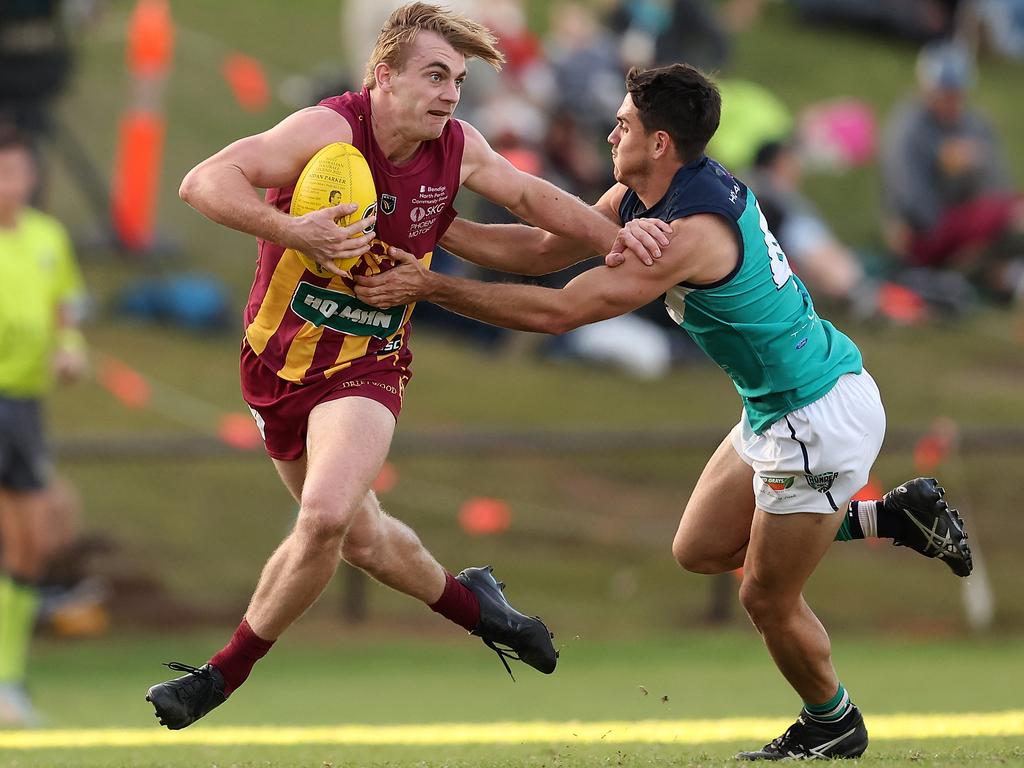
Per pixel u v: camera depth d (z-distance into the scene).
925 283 56.44
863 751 18.38
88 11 52.28
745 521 18.28
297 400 17.61
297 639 36.34
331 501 16.45
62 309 30.17
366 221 16.78
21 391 28.73
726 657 34.44
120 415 42.19
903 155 57.44
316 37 76.19
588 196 48.69
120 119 63.62
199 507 40.34
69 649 34.41
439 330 52.31
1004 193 57.91
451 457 43.44
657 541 40.59
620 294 17.23
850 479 17.33
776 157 51.88
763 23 87.00
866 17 86.56
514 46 52.56
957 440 38.69
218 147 62.72
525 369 50.16
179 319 49.81
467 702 28.69
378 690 30.59
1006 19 88.50
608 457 44.94
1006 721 23.39
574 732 23.36
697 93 17.25
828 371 17.41
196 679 17.03
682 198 17.30
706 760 18.02
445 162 17.61
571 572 38.84
